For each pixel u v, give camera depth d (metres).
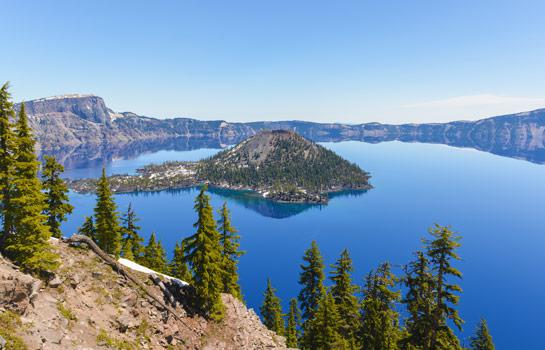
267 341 34.75
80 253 25.44
